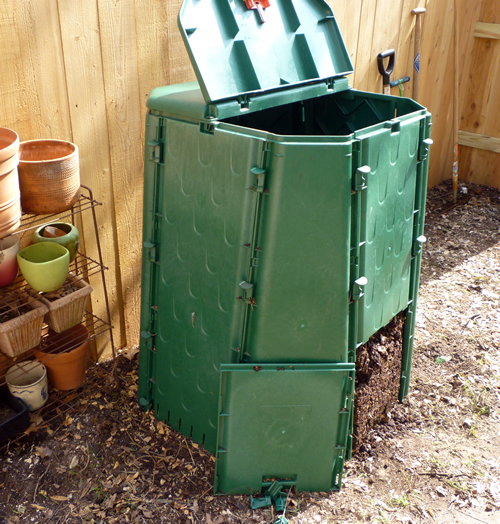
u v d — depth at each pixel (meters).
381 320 2.44
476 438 2.75
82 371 2.78
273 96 2.20
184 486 2.42
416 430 2.79
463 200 5.34
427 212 5.11
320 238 2.00
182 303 2.40
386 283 2.41
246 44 2.14
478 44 5.19
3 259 2.20
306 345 2.18
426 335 3.49
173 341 2.50
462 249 4.52
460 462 2.60
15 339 2.25
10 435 2.47
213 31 2.06
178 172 2.23
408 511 2.35
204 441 2.52
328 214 1.97
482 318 3.67
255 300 2.09
